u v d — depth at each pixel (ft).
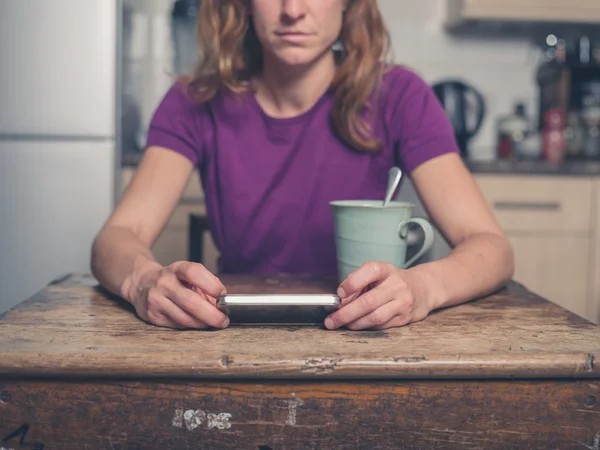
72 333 2.66
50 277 7.57
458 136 9.27
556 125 9.28
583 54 9.78
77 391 2.35
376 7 4.41
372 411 2.35
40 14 7.41
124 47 8.44
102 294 3.40
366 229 3.00
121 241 3.60
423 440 2.37
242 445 2.36
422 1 10.14
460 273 3.21
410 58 10.18
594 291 8.67
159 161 4.42
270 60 4.32
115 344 2.50
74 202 7.55
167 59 9.73
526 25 9.91
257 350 2.43
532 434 2.39
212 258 8.37
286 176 4.50
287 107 4.49
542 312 3.06
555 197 8.58
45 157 7.50
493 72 10.25
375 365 2.31
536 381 2.38
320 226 4.53
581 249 8.64
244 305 2.75
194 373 2.31
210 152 4.58
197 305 2.68
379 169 4.54
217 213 4.70
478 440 2.38
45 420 2.36
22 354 2.34
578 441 2.40
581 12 9.29
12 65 7.43
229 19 4.42
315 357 2.33
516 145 9.70
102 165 7.55
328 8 3.78
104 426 2.35
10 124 7.47
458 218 3.93
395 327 2.79
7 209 7.52
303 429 2.35
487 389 2.37
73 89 7.48
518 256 8.63
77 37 7.45
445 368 2.32
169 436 2.35
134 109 9.52
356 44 4.34
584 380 2.39
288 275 3.83
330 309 2.78
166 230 8.26
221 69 4.41
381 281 2.77
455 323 2.86
